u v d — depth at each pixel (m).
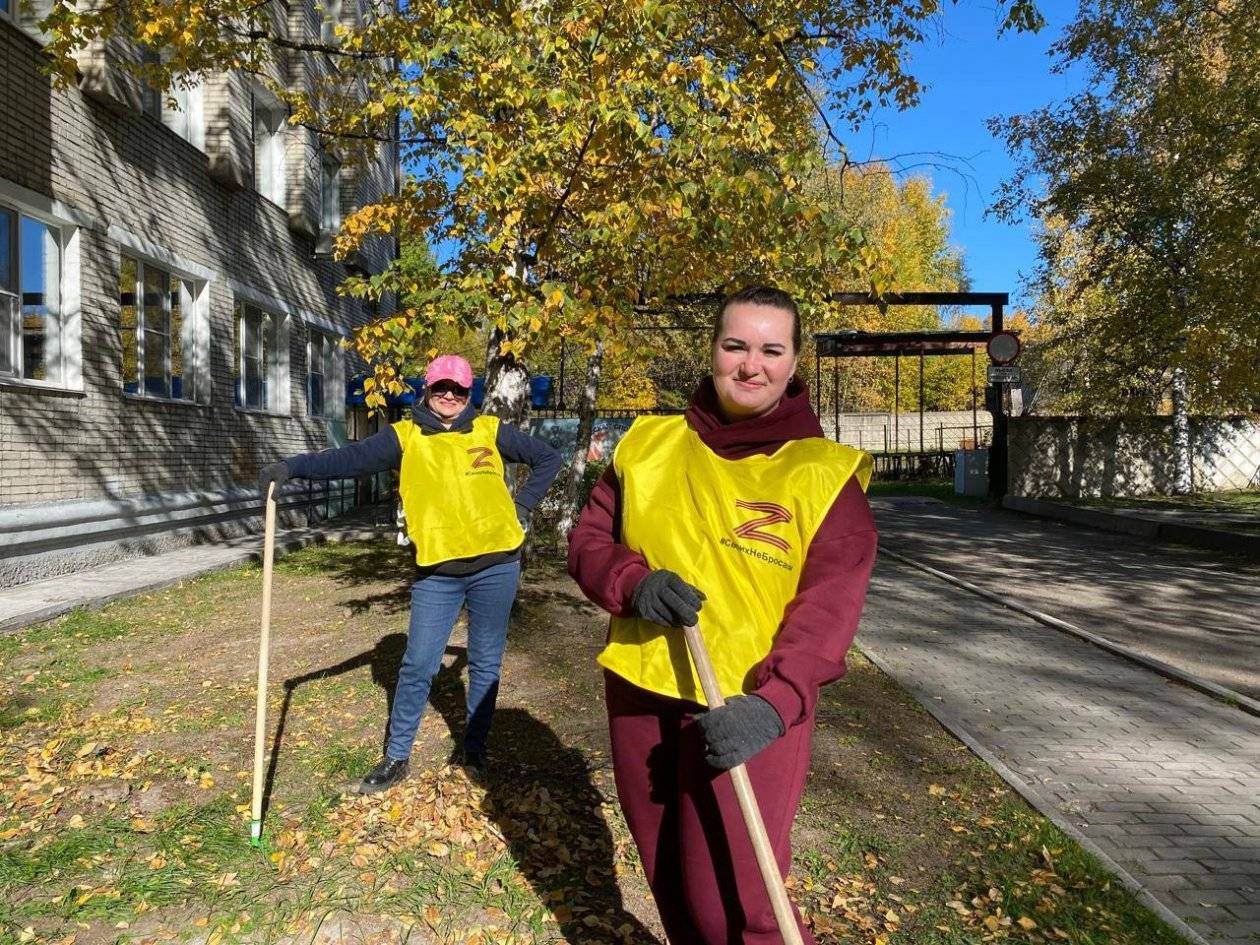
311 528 15.86
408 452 4.16
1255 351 12.55
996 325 21.02
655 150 5.27
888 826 3.81
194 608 8.30
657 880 2.17
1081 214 18.16
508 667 6.26
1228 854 3.65
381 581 9.80
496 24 5.95
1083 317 20.03
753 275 6.07
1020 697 5.80
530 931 2.97
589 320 5.27
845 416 39.62
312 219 17.38
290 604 8.50
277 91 8.84
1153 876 3.47
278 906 3.08
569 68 5.33
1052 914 3.12
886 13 7.78
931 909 3.15
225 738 4.76
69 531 9.85
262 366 16.08
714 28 7.41
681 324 8.75
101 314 10.68
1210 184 15.59
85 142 10.38
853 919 3.08
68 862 3.37
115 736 4.79
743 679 2.00
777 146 6.04
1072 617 8.31
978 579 10.42
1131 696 5.86
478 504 4.14
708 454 2.13
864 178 9.55
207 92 13.45
